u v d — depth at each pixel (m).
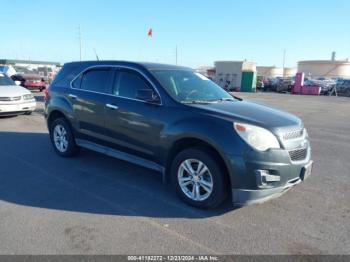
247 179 3.67
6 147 6.98
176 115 4.25
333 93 32.94
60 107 6.04
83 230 3.54
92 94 5.45
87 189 4.71
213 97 4.92
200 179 4.07
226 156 3.72
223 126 3.81
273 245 3.33
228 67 37.66
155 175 5.34
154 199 4.40
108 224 3.69
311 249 3.28
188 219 3.85
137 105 4.70
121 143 5.03
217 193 3.91
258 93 33.44
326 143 8.41
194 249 3.23
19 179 5.05
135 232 3.52
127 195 4.52
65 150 6.17
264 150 3.67
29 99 10.99
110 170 5.55
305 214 4.05
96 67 5.61
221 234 3.53
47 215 3.87
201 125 3.95
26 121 10.24
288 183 3.84
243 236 3.49
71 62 6.32
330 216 4.02
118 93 5.08
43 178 5.11
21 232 3.46
